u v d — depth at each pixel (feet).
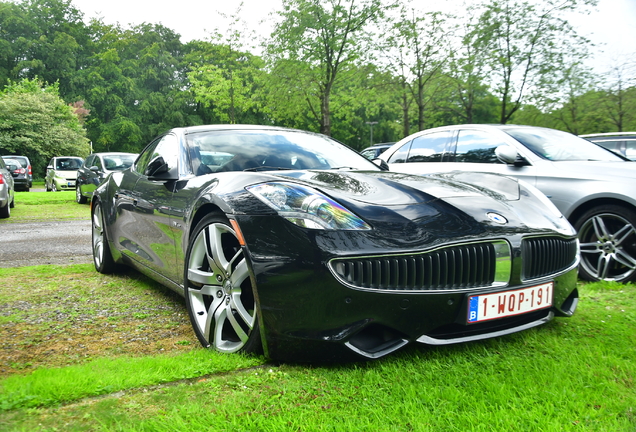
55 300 11.32
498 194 8.51
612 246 12.98
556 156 14.88
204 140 10.60
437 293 6.57
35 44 173.78
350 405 5.68
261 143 10.76
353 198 7.20
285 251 6.56
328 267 6.25
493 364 6.90
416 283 6.55
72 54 180.24
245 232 7.00
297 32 59.72
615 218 12.91
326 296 6.28
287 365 6.82
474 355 7.20
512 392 6.00
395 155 19.48
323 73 63.16
